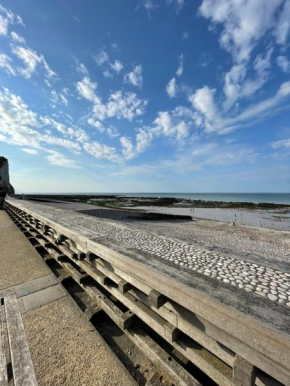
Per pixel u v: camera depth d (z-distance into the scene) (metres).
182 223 15.02
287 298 1.48
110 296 2.91
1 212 13.98
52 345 2.07
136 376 1.76
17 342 2.10
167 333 1.77
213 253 2.59
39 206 8.77
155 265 2.12
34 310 2.68
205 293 1.53
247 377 1.23
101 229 3.97
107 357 1.94
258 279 1.82
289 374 1.06
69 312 2.65
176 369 1.68
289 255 7.16
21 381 1.67
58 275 3.74
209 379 1.73
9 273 3.86
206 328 1.52
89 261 3.12
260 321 1.20
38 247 5.28
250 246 8.47
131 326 2.21
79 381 1.70
